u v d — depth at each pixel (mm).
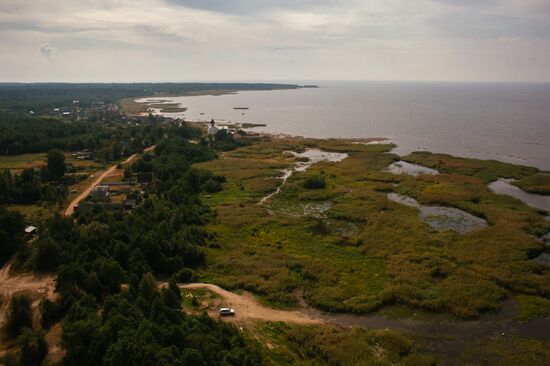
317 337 63531
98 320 58656
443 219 115000
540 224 106938
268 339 63562
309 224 113625
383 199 131000
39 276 80875
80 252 82500
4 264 86375
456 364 58688
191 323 61094
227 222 114125
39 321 66375
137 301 63125
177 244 90562
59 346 58250
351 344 61469
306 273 85312
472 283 79062
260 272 85438
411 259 89812
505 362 58844
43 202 124000
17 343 61000
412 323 68688
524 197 132625
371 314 71438
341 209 123375
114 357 50375
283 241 102688
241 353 55656
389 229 106438
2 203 121500
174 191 126125
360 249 96938
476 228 107625
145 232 95312
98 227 92938
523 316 69750
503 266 85250
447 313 71188
